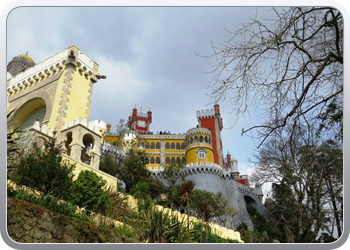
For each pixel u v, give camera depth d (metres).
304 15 8.74
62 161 16.75
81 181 16.78
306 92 8.95
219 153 77.75
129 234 14.60
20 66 44.44
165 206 34.12
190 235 18.31
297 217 22.00
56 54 30.22
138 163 35.31
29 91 30.38
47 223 10.67
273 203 28.08
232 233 29.06
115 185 23.86
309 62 8.74
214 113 83.94
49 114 26.64
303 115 9.57
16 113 29.19
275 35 8.87
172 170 45.25
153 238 15.16
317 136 10.41
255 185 27.88
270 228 41.25
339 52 8.29
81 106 28.09
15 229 9.59
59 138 24.06
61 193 14.58
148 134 75.75
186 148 69.38
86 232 11.83
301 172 20.72
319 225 18.47
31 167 13.71
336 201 18.42
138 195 25.52
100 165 32.28
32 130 21.70
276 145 18.48
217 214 40.53
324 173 19.62
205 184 57.62
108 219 15.44
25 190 13.10
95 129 25.03
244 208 57.44
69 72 28.02
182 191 25.11
